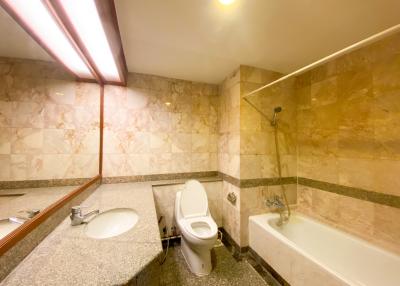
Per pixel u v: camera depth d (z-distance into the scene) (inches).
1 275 24.8
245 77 78.2
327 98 73.2
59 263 28.3
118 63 60.5
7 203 41.1
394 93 53.2
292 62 75.9
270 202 79.7
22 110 46.5
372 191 58.2
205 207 78.4
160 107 90.0
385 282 51.0
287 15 48.9
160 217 83.0
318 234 70.3
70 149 63.2
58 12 36.6
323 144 74.6
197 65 79.0
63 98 60.7
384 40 55.8
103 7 38.3
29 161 48.5
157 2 44.6
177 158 92.7
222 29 55.1
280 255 60.9
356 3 44.5
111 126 82.0
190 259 67.4
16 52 43.1
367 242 58.1
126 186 78.8
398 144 52.2
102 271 26.7
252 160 78.6
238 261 72.7
